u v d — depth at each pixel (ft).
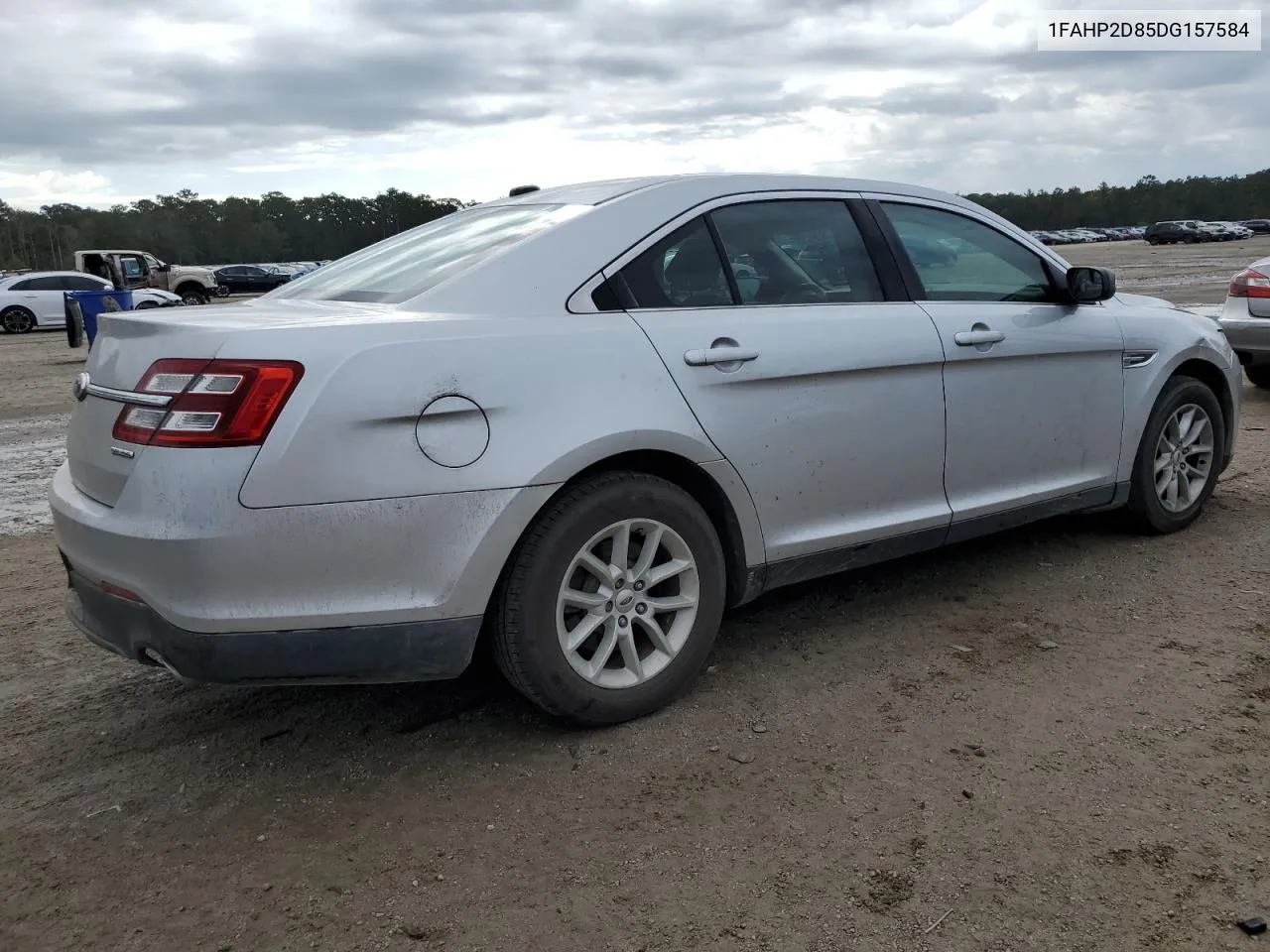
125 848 8.47
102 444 8.98
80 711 11.10
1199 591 13.29
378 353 8.62
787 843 8.16
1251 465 20.07
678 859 8.02
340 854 8.27
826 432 11.20
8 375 46.80
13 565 16.35
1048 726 9.88
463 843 8.35
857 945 6.98
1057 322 13.51
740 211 11.35
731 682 11.15
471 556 8.93
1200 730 9.69
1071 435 13.82
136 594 8.47
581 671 9.81
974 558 14.98
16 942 7.34
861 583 14.15
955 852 7.95
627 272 10.31
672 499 10.11
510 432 9.07
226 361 8.29
